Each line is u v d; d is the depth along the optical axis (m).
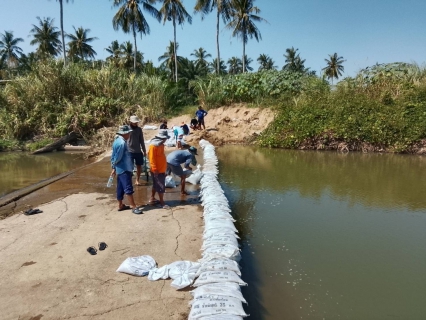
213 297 2.94
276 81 18.03
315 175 9.05
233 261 3.56
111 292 3.29
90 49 42.69
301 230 5.37
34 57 41.34
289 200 6.88
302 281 3.89
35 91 17.62
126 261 3.71
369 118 13.43
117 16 29.22
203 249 4.03
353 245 4.84
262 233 5.25
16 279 3.50
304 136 13.79
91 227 4.88
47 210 5.67
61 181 7.83
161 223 5.03
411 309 3.43
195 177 7.35
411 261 4.39
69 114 16.78
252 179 8.59
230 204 6.63
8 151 15.80
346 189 7.65
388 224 5.62
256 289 3.71
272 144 14.33
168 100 20.52
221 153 12.87
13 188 8.66
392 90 14.68
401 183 8.16
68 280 3.49
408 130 12.69
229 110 18.27
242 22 29.94
